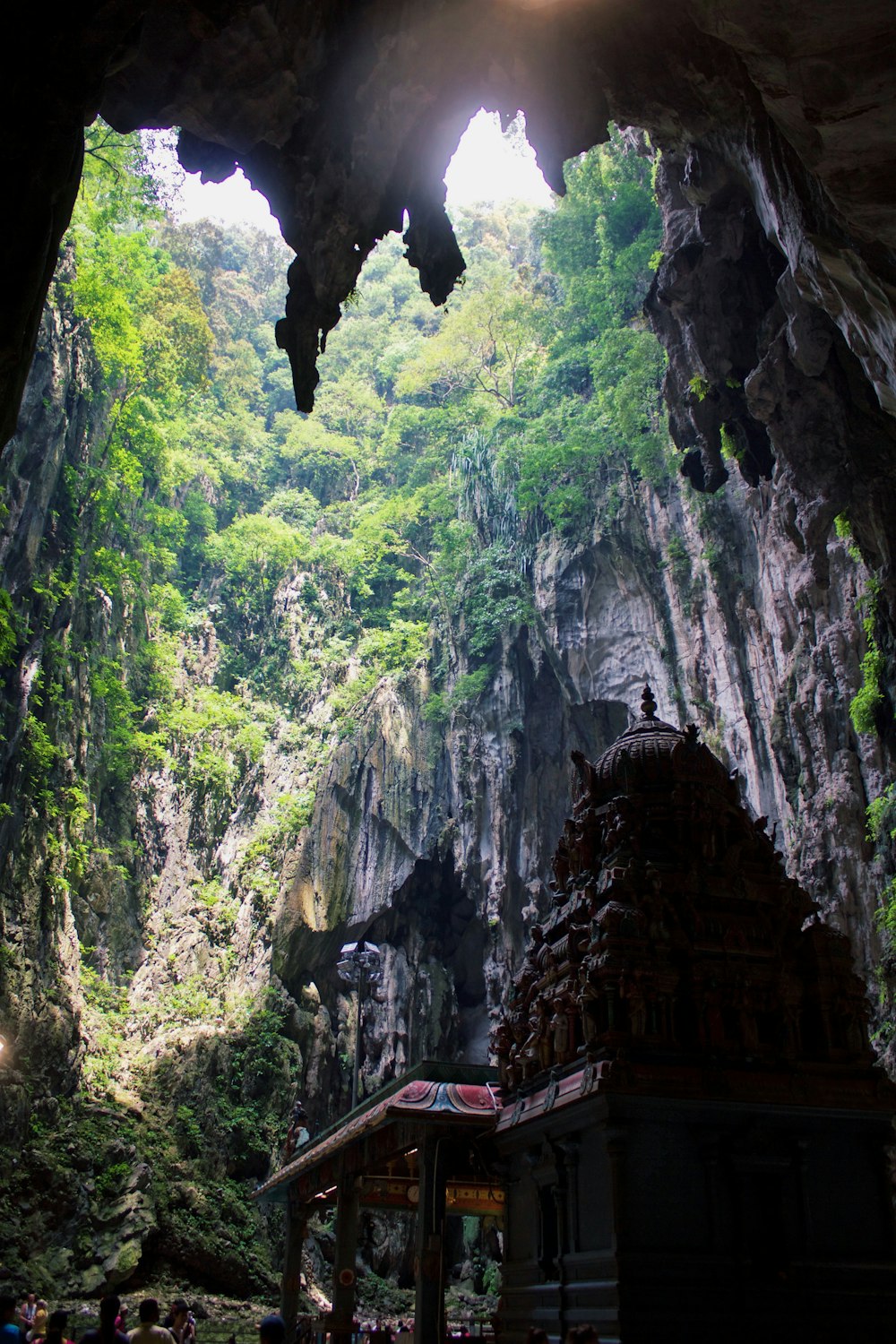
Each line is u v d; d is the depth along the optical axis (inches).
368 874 1707.7
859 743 1048.2
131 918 1630.2
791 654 1192.2
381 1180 563.8
